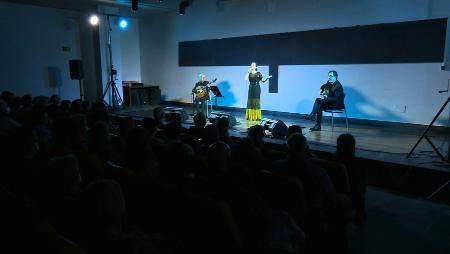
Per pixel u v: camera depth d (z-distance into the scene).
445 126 5.83
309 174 2.22
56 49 9.34
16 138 2.15
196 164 2.32
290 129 3.58
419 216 3.05
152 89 10.38
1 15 8.27
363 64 6.68
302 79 7.57
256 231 1.69
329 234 2.32
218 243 1.60
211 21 9.03
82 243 1.26
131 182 1.89
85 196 1.23
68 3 8.55
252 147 2.61
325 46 7.14
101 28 9.38
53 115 4.68
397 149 4.52
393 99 6.39
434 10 5.78
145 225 1.90
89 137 2.77
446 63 5.73
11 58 8.52
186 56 9.78
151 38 10.65
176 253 1.75
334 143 4.88
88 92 10.03
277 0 7.73
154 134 3.53
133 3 7.45
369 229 2.80
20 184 1.86
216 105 9.17
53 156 2.56
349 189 2.63
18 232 1.13
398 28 6.19
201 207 1.58
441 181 3.51
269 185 2.16
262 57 8.17
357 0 6.62
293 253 1.86
